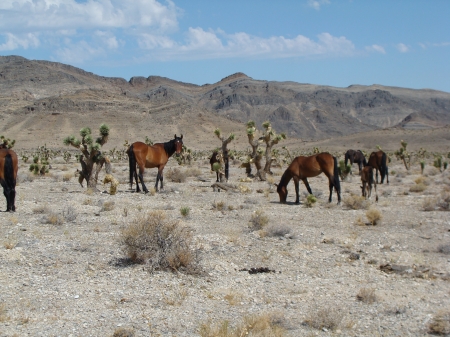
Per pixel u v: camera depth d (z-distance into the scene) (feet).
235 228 52.60
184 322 27.30
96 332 25.71
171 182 110.11
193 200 75.61
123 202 71.51
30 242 43.96
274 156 166.91
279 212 64.23
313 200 69.36
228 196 81.97
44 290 31.89
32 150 489.67
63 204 68.54
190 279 34.99
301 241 47.03
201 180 115.75
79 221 55.62
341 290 33.42
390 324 27.50
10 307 28.86
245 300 31.19
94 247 42.86
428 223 56.49
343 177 117.29
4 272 35.01
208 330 25.11
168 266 36.91
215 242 45.39
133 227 39.52
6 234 46.98
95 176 86.43
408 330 26.68
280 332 25.35
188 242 39.93
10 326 26.21
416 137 602.85
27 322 26.84
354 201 68.74
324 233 50.44
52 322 26.94
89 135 86.02
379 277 36.47
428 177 129.59
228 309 29.50
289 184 107.04
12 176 60.39
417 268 38.34
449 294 32.58
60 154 380.17
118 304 29.94
